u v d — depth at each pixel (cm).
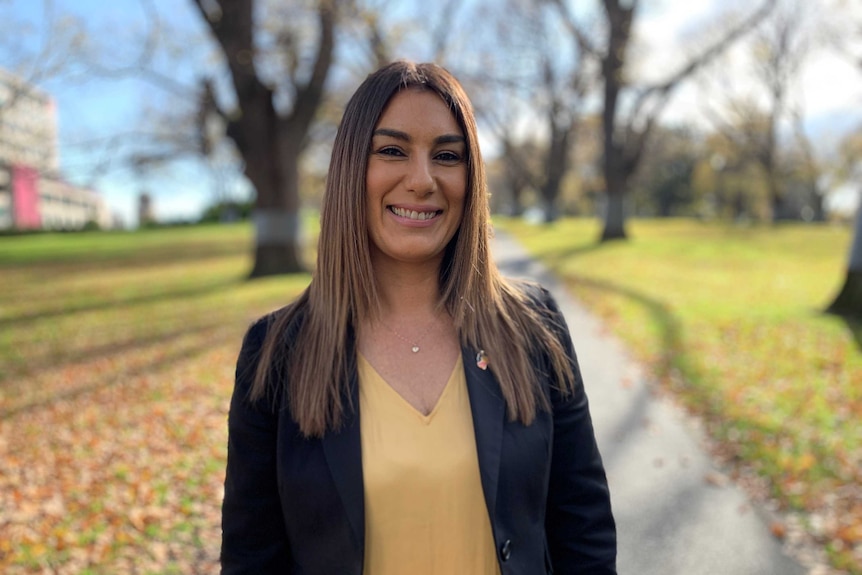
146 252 2561
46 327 1042
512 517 136
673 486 436
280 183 1479
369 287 143
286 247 1498
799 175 4591
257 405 140
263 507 141
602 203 2409
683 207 6300
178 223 4931
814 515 395
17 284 1658
